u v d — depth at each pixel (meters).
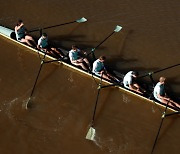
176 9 21.33
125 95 16.75
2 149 14.44
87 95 16.83
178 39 19.69
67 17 21.11
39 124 15.45
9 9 21.52
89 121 15.73
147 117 15.98
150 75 16.56
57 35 19.89
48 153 14.44
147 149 14.78
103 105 16.42
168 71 17.88
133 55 18.78
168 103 15.68
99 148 14.70
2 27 19.42
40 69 17.06
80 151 14.55
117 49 19.11
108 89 17.00
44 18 21.05
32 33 19.92
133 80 16.22
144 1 21.83
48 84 17.23
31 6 21.77
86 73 17.39
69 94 16.84
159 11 21.23
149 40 19.61
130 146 14.85
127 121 15.81
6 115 15.68
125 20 20.78
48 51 18.09
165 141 15.06
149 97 16.14
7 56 18.53
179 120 15.77
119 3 21.80
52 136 15.02
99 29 20.28
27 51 18.77
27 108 16.02
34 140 14.84
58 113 15.97
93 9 21.50
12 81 17.22
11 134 14.98
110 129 15.46
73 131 15.27
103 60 16.52
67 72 17.78
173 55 18.81
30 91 16.84
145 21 20.69
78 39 19.69
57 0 21.98
